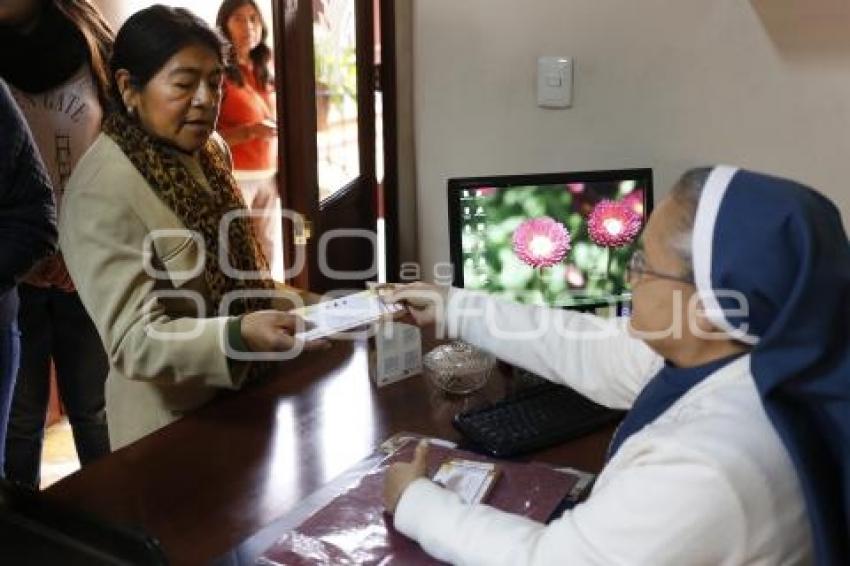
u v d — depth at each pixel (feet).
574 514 2.92
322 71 8.10
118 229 4.51
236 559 3.41
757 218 2.66
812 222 2.60
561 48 6.31
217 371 4.50
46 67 6.68
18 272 5.60
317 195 7.72
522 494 3.75
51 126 6.81
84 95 6.95
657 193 6.48
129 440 5.05
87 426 7.23
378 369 4.90
